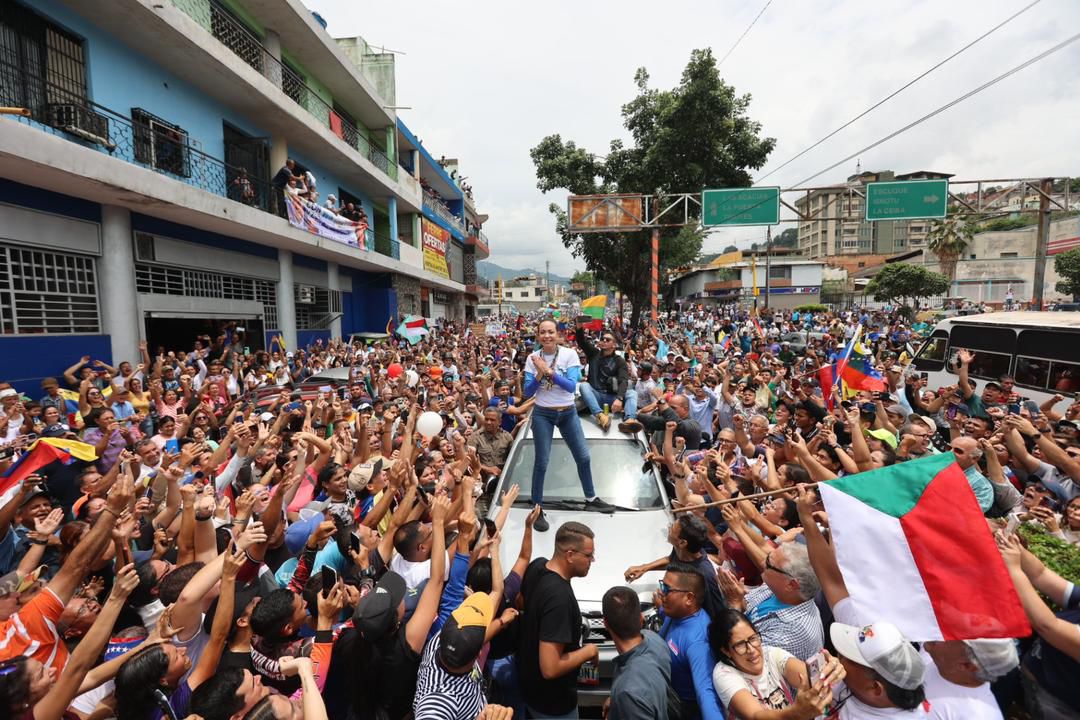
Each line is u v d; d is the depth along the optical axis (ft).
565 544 10.61
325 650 9.87
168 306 42.75
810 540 9.53
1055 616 8.44
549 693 10.42
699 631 10.35
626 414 22.35
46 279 33.58
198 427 25.45
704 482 15.51
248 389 39.32
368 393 33.91
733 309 191.62
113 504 10.41
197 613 9.84
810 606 10.38
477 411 25.40
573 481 18.39
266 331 57.77
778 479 16.56
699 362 42.57
